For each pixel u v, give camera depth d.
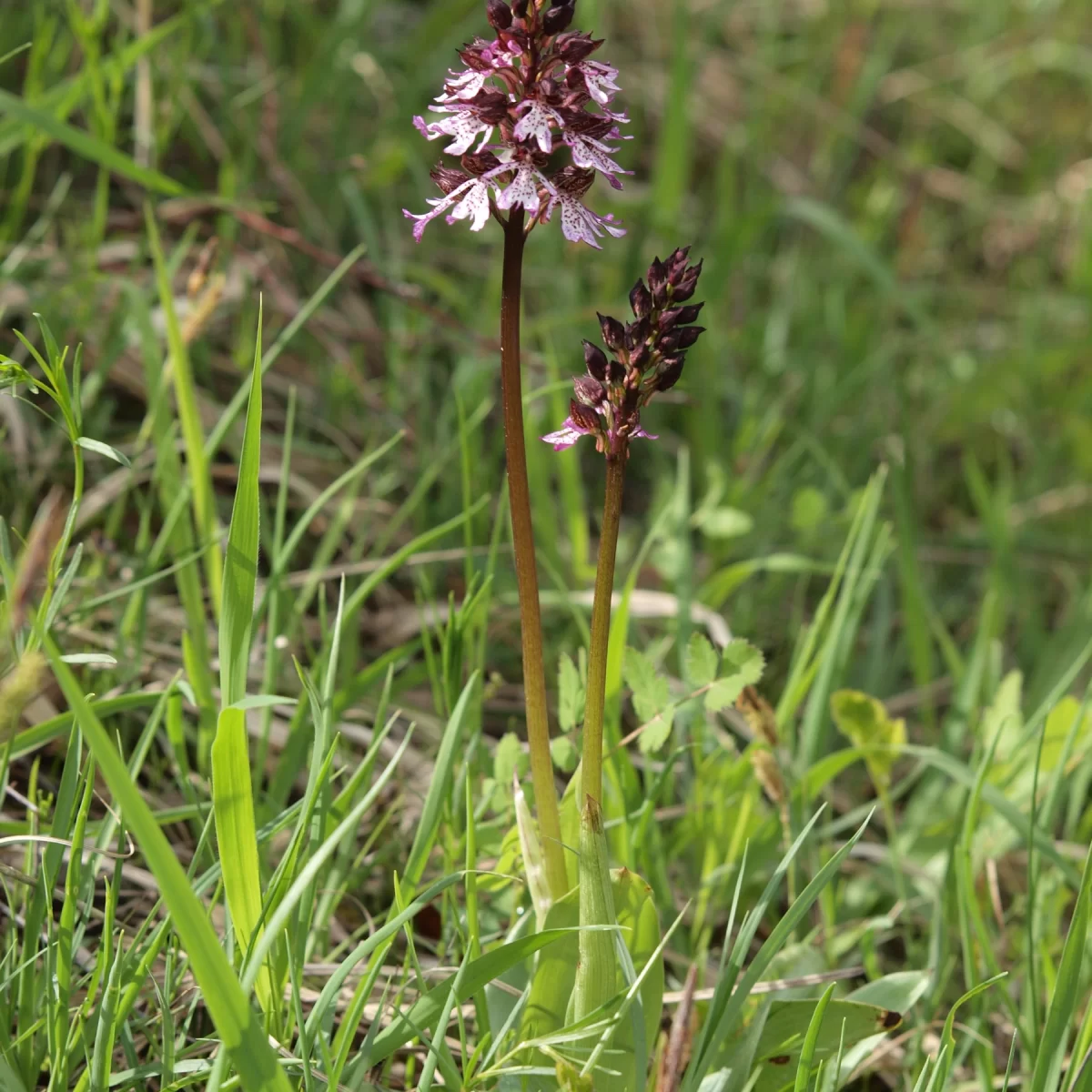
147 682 1.25
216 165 1.86
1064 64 2.91
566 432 1.06
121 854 1.07
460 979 1.05
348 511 1.33
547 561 1.41
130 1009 1.08
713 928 1.21
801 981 1.14
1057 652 1.50
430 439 1.67
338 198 1.93
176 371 1.21
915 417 2.05
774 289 2.31
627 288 2.00
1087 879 1.07
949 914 1.22
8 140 1.42
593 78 1.04
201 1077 1.06
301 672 1.08
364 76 2.13
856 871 1.29
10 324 1.41
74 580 1.27
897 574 1.67
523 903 1.16
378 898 1.21
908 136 2.85
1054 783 1.22
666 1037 1.09
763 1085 1.12
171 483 1.26
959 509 1.98
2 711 0.99
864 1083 1.18
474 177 1.04
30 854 1.11
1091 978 1.20
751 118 2.54
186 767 1.17
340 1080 1.07
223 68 1.82
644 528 1.70
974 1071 1.18
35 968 1.08
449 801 1.15
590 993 1.06
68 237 1.52
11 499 1.33
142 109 1.63
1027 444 2.02
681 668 1.32
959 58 2.93
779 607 1.63
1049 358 2.10
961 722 1.33
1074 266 2.35
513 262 1.05
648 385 1.05
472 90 1.04
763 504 1.71
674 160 2.01
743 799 1.23
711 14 2.77
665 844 1.24
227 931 1.08
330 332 1.75
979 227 2.61
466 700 1.12
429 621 1.37
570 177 1.05
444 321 1.61
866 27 2.89
